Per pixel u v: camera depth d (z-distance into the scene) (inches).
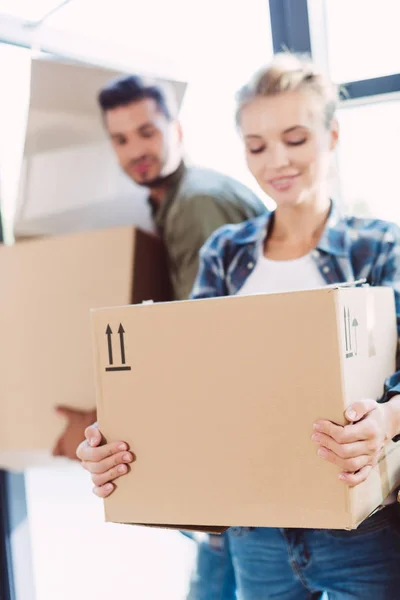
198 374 38.9
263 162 57.0
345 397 35.6
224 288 58.3
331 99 56.0
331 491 36.0
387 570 47.1
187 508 39.7
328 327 35.4
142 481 40.9
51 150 71.1
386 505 47.1
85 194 70.3
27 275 68.0
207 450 38.9
